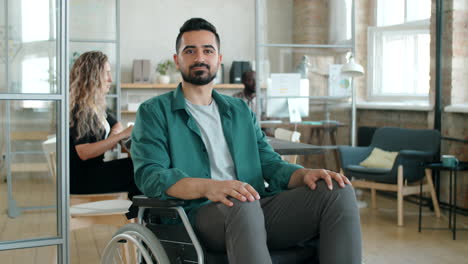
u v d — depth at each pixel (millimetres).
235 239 1708
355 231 1795
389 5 6504
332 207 1823
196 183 1841
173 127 2080
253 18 8344
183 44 2131
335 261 1769
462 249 3848
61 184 2383
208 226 1812
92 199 3281
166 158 2037
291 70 6047
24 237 2363
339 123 6219
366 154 5414
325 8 6086
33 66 2365
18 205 2361
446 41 5156
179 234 1967
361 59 6672
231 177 2131
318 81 6133
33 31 2363
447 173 5121
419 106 5539
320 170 1922
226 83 8242
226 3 8266
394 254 3734
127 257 2783
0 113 2322
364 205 5434
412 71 6273
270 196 2078
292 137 3943
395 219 4840
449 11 5102
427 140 4977
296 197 1915
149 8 7973
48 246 2393
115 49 6844
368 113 6504
